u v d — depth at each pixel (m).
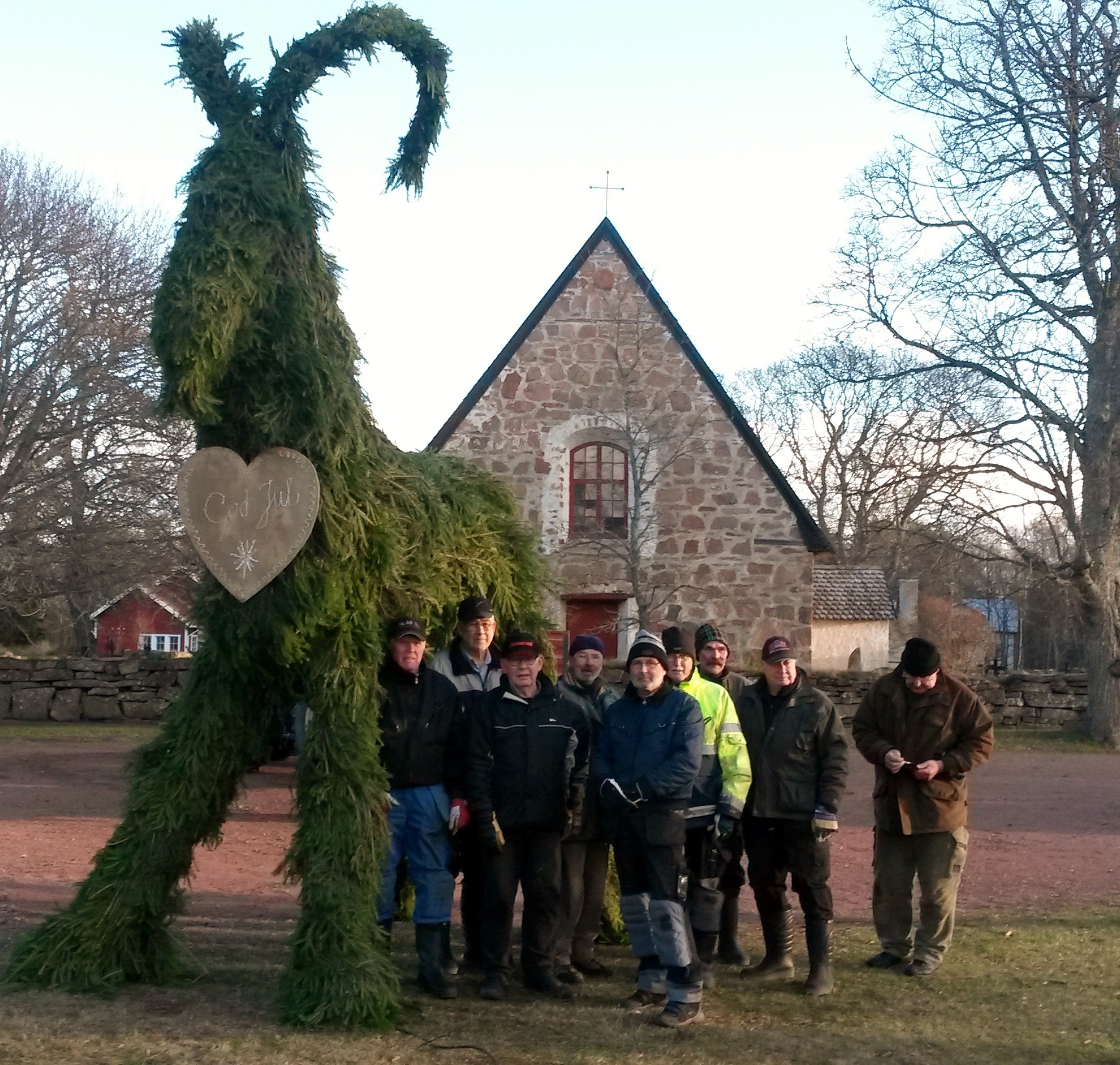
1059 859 10.66
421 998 6.06
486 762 6.10
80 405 23.17
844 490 43.94
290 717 6.50
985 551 23.81
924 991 6.40
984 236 20.92
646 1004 6.02
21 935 6.89
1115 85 20.06
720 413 21.97
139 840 5.85
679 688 6.30
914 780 6.79
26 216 23.17
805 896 6.45
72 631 34.41
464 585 6.75
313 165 6.00
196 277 5.44
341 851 5.54
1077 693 23.33
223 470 5.72
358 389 6.02
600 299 21.92
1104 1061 5.30
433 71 6.27
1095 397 21.94
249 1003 5.75
